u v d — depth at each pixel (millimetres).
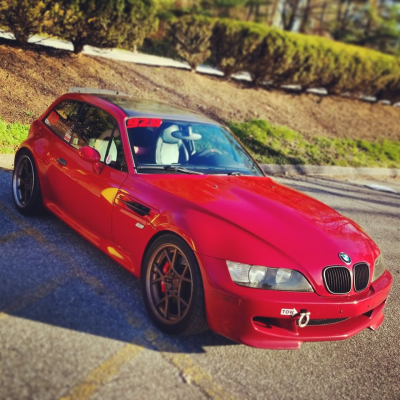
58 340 2771
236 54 12688
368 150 12727
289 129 11766
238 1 30578
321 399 2816
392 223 7395
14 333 2746
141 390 2504
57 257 3867
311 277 2912
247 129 10477
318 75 14375
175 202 3246
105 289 3516
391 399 2984
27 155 4637
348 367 3240
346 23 39188
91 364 2621
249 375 2881
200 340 3148
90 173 3877
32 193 4504
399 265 5512
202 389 2639
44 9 8602
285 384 2877
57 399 2289
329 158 11023
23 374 2408
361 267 3176
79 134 4234
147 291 3250
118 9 9133
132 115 3992
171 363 2812
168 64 13672
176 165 3881
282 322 2922
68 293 3340
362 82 15664
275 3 37594
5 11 8312
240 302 2771
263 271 2838
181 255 3092
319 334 3014
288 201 3713
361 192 9242
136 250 3396
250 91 13125
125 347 2857
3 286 3242
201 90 11578
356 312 3074
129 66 10836
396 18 38219
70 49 10320
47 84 8398
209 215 3084
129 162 3654
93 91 4719
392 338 3779
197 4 26078
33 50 9219
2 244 3902
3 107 7289
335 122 14055
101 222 3748
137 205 3408
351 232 3508
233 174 4082
